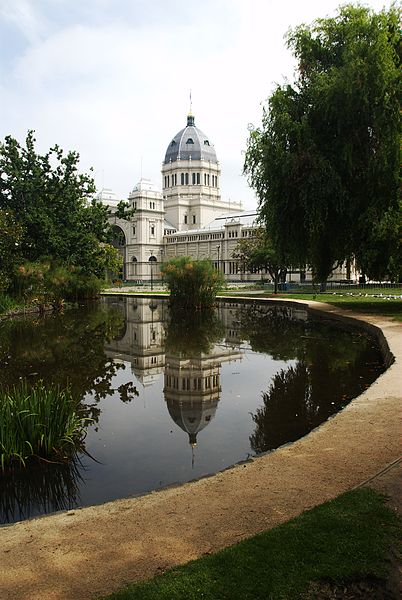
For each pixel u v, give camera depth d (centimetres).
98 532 491
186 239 12162
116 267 6281
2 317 3148
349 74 2364
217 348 1947
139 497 581
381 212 2456
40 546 470
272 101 2638
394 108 2372
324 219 2567
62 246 3831
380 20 2459
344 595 373
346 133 2534
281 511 509
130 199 12756
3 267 3381
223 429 974
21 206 3909
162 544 459
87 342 2131
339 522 464
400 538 438
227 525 488
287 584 380
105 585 400
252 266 6762
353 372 1426
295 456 667
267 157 2556
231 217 12006
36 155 3950
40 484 746
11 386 1308
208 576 392
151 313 3550
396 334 1741
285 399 1170
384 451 664
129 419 1052
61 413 864
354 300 3797
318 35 2728
